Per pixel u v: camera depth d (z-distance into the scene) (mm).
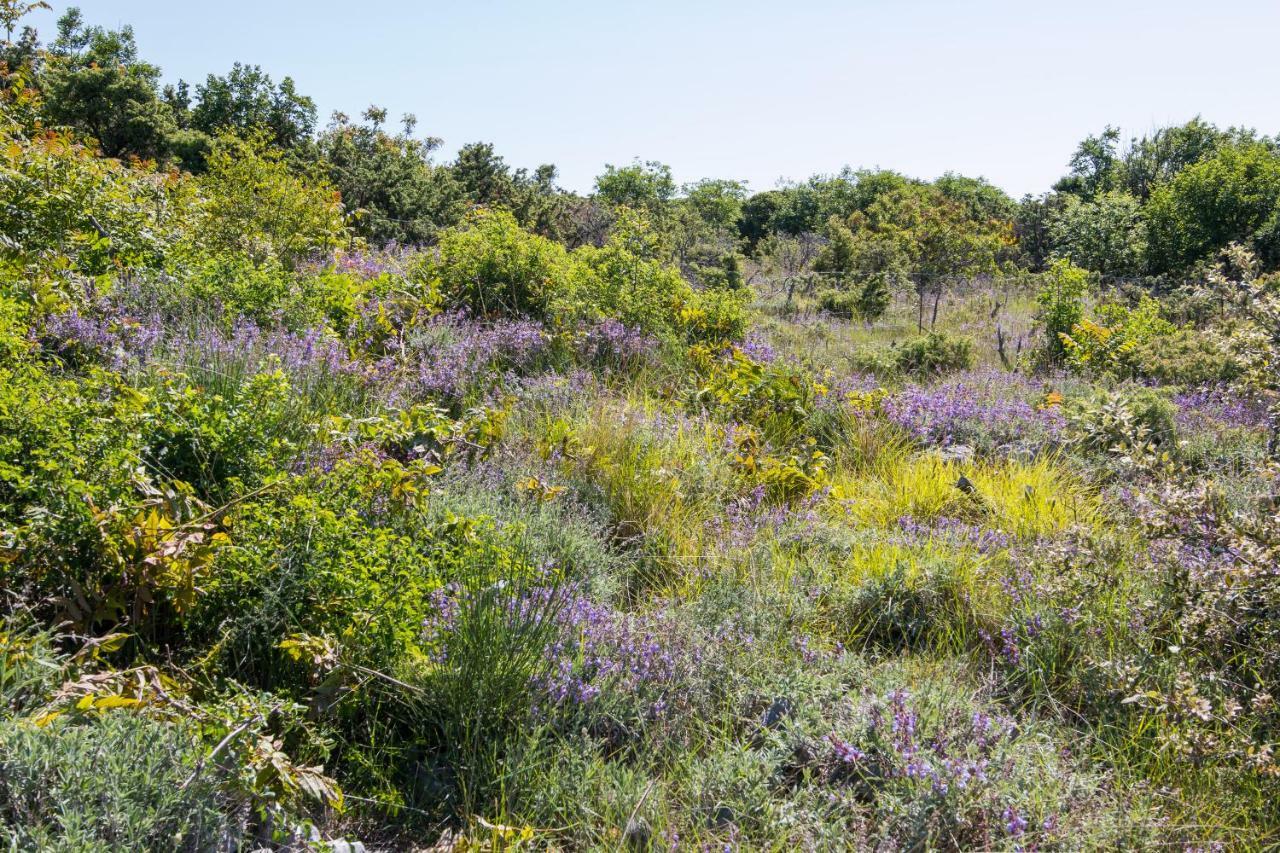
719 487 6047
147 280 7055
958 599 4617
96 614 3010
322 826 2840
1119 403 4547
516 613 3445
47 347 5285
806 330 16266
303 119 37938
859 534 5512
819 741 3330
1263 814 3078
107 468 3324
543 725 3287
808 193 62562
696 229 36312
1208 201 25969
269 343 6199
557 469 5672
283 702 2801
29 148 7914
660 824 2848
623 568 5020
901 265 25219
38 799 2055
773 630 4164
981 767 3068
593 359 8430
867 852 2830
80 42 42469
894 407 8070
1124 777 3305
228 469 3979
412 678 3432
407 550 3656
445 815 3002
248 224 10469
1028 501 6035
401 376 6727
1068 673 4023
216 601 3311
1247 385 4266
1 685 2363
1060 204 41531
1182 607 3752
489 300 8930
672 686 3617
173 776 2244
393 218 22969
